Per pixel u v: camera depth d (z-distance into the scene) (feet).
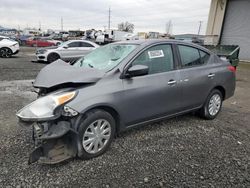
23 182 8.79
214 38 72.28
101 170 9.71
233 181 9.24
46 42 106.63
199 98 14.79
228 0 69.21
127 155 10.95
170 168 10.02
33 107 9.53
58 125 9.46
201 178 9.37
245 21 65.87
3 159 10.23
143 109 11.95
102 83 10.55
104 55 13.04
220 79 15.81
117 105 10.84
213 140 12.90
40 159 9.37
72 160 10.37
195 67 14.51
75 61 14.33
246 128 14.89
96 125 10.46
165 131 13.82
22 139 12.11
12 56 60.29
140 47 12.26
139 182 9.02
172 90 13.02
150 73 12.31
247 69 49.03
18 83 26.45
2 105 17.94
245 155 11.35
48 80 10.27
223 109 19.07
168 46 13.43
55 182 8.86
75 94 9.75
